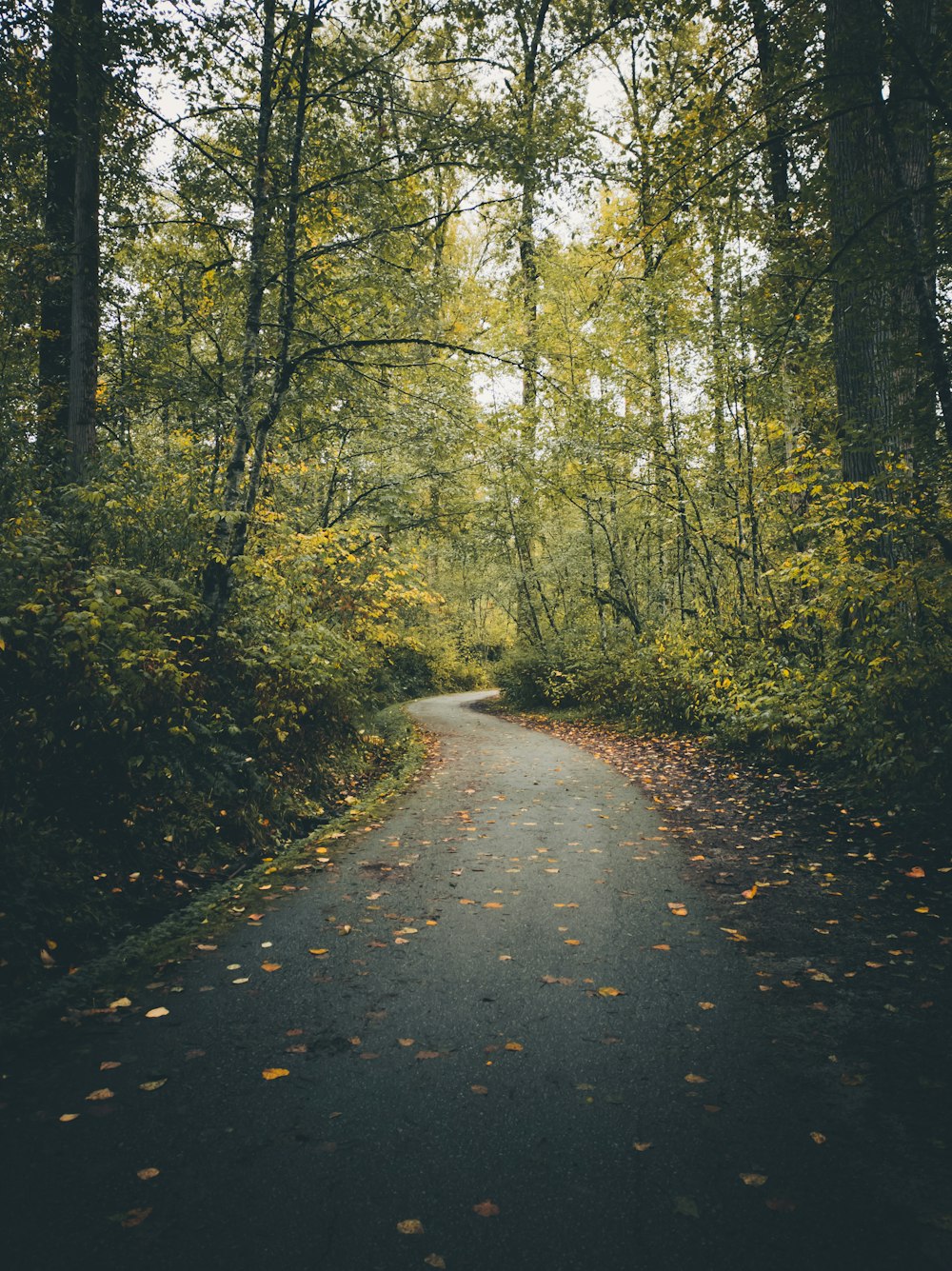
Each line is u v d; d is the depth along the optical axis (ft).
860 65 17.95
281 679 24.71
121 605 14.98
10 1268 6.28
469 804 27.07
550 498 62.13
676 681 43.73
